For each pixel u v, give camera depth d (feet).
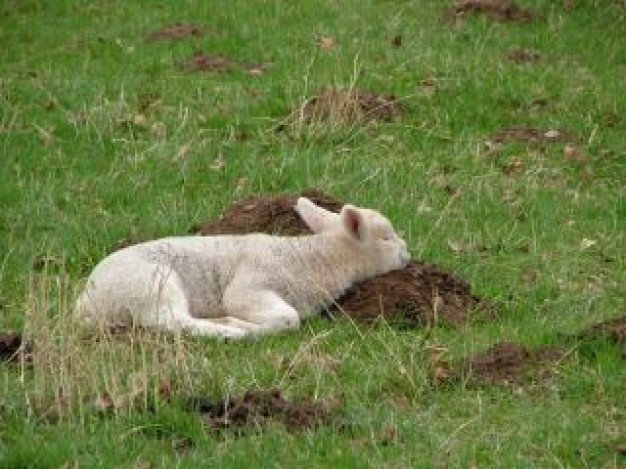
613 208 70.64
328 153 74.64
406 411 48.75
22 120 79.15
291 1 95.71
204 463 44.34
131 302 55.62
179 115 78.89
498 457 45.14
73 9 96.02
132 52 88.53
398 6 95.14
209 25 92.32
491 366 51.98
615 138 79.15
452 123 80.18
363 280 60.03
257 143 76.38
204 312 58.03
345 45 88.79
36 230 67.21
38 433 46.19
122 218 67.92
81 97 81.92
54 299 57.52
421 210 68.90
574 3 95.66
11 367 51.65
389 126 78.89
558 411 48.37
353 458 44.75
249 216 65.00
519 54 88.79
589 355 53.01
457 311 58.44
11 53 88.99
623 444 45.83
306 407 48.06
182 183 72.33
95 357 49.60
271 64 86.58
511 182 73.00
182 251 57.98
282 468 44.39
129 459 44.83
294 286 58.44
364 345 54.70
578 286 61.31
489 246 65.92
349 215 59.41
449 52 87.66
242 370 51.42
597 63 88.38
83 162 74.54
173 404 47.91
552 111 81.97
